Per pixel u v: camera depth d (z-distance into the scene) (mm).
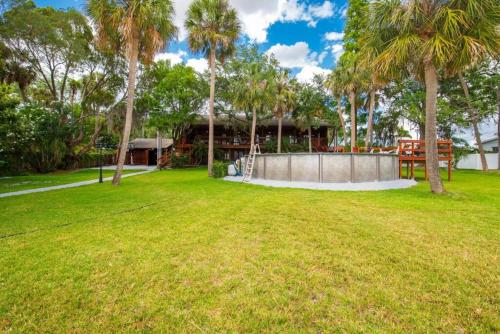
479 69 15586
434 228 3816
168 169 20812
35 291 2146
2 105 10820
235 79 19359
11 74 15922
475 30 6043
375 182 9516
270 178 10898
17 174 15453
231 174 13617
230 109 21250
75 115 20469
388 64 6520
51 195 7281
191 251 3002
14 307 1935
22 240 3389
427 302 1953
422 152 11680
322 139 25062
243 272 2467
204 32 12312
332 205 5621
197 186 9266
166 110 19969
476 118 16609
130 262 2701
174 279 2344
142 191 8008
